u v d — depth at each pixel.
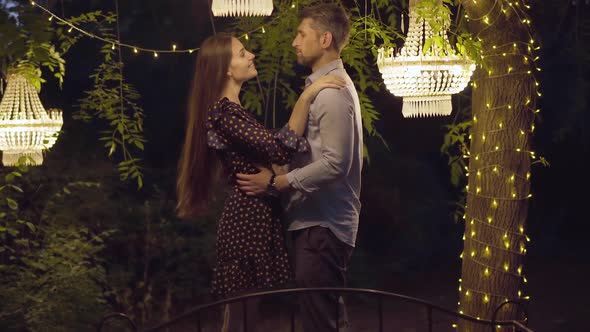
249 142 4.09
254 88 7.35
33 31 4.66
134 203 9.52
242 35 6.65
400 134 12.78
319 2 6.61
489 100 5.47
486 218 5.50
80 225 8.42
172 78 11.10
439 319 9.54
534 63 5.48
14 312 7.41
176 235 9.30
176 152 11.15
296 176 4.08
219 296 4.27
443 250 12.96
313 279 4.20
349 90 4.17
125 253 9.19
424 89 4.95
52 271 7.78
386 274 11.76
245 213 4.19
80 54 10.44
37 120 5.76
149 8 10.76
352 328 9.24
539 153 13.59
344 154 4.06
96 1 10.42
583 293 10.78
